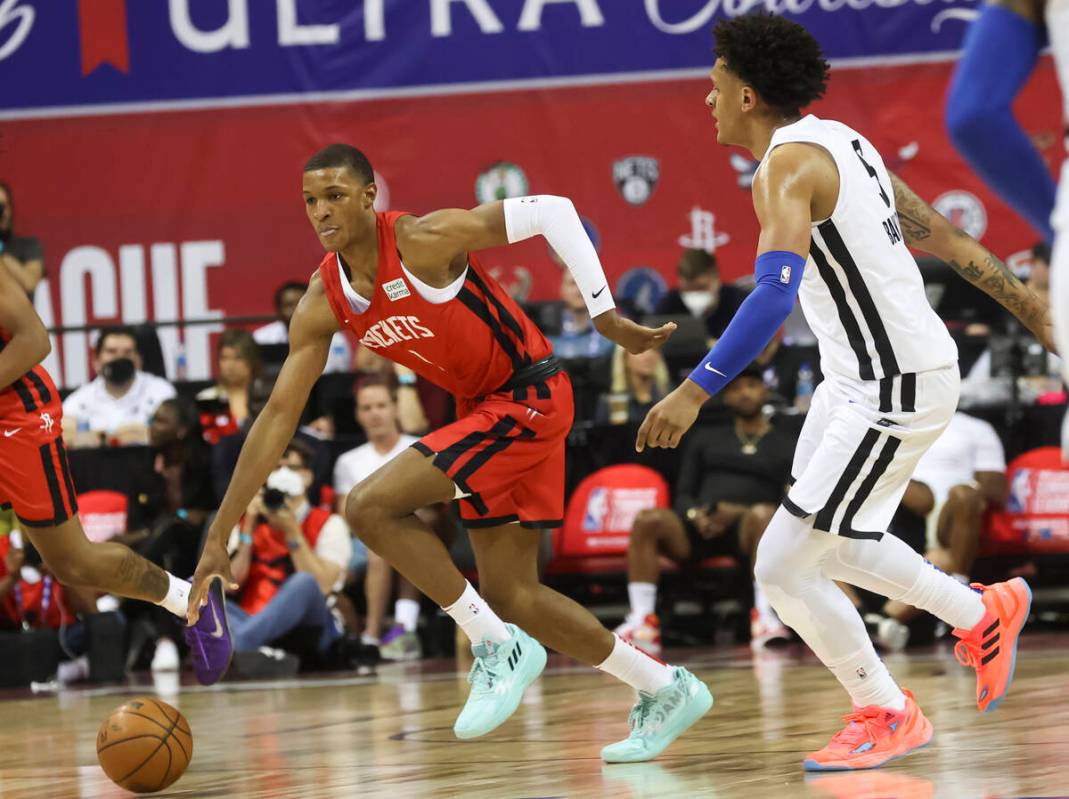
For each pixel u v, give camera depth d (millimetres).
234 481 10602
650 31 27938
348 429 23328
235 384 22766
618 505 22188
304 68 28844
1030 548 21391
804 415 22000
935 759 10102
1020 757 9984
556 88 28250
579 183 28266
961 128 6223
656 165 28047
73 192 29453
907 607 20219
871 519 9820
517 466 10617
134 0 29188
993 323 22391
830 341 9805
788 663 18578
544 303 24562
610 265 28188
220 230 29234
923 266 22531
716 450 21875
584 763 10844
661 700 10875
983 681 10461
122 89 29281
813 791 8984
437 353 10594
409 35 28578
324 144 28906
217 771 11375
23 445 11969
